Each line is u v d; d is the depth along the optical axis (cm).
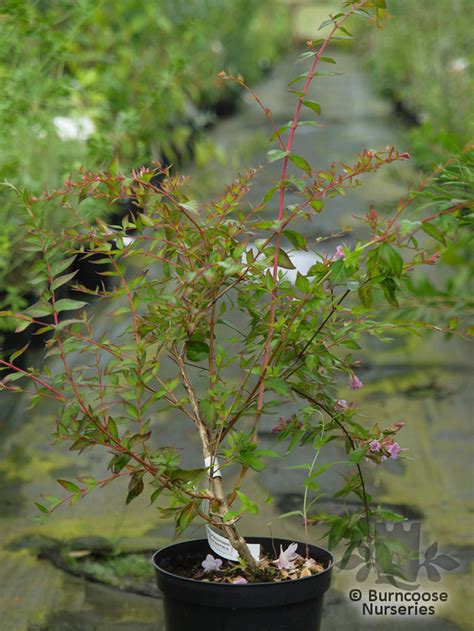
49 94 726
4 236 630
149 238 292
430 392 725
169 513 282
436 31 1644
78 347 290
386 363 791
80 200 292
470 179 319
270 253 295
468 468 584
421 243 1070
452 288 355
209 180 773
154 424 667
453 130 1354
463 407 692
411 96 1933
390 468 585
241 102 2659
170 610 287
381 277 283
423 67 1708
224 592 276
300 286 285
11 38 695
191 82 954
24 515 524
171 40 1059
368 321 300
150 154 847
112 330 848
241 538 295
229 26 2278
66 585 445
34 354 791
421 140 632
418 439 636
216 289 290
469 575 449
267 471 580
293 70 3934
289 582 278
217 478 296
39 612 422
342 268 279
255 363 297
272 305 287
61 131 801
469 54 1451
